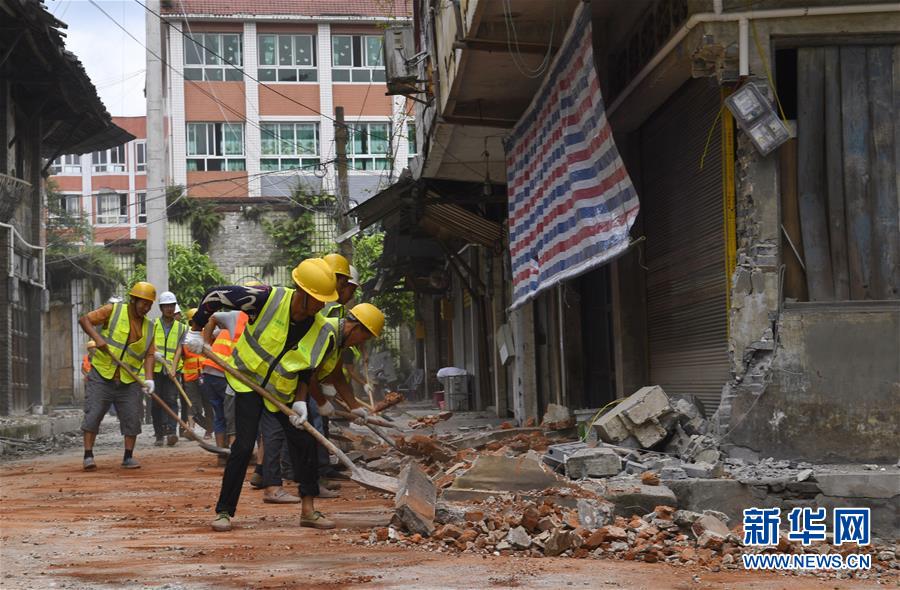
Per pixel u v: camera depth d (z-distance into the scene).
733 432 8.84
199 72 47.38
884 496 7.96
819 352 8.87
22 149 25.86
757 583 5.62
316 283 7.04
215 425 13.12
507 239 19.02
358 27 48.19
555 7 11.35
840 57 9.13
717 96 9.69
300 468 7.30
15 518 7.90
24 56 23.77
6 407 23.45
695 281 10.48
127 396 12.63
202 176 47.12
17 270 24.53
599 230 9.99
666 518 7.25
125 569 5.60
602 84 12.16
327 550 6.30
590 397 14.12
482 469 8.02
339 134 26.30
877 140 9.11
